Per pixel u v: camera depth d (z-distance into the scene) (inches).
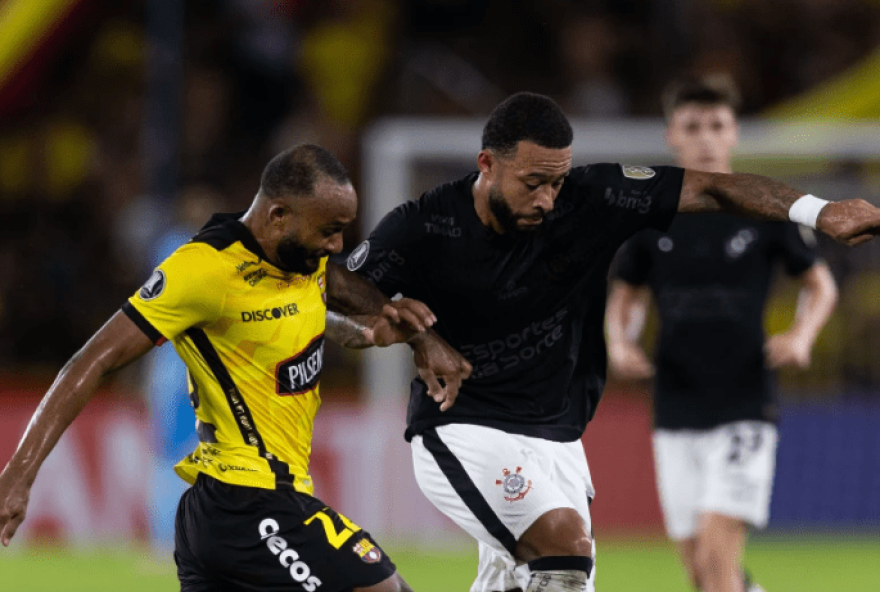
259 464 595.5
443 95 2253.9
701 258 926.4
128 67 2204.7
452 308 654.5
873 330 1542.8
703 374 916.0
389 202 1550.2
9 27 2010.3
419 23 2348.7
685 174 649.6
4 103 2049.7
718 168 908.6
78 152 2117.4
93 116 2161.7
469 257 643.5
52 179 2087.8
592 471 1536.7
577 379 684.1
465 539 1514.5
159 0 1815.9
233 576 595.5
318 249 585.3
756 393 911.7
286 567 587.5
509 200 612.4
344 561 589.3
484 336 657.6
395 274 650.8
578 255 649.0
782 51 2219.5
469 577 1268.5
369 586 590.6
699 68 2160.4
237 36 2138.3
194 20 2151.8
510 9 2332.7
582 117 2150.6
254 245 585.0
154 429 1299.2
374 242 653.3
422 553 1460.4
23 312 1775.3
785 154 1489.9
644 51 2235.5
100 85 2185.0
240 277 583.2
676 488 931.3
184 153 2026.3
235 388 592.4
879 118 1911.9
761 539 1531.7
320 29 2319.1
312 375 613.0
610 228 649.0
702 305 922.1
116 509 1515.7
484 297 646.5
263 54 2143.2
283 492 595.8
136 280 1793.8
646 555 1423.5
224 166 2062.0
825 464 1542.8
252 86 2139.5
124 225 1920.5
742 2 2242.9
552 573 624.1
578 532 633.0
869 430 1546.5
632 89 2214.6
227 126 2118.6
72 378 558.6
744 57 2204.7
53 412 552.7
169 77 1801.2
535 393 666.2
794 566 1341.0
